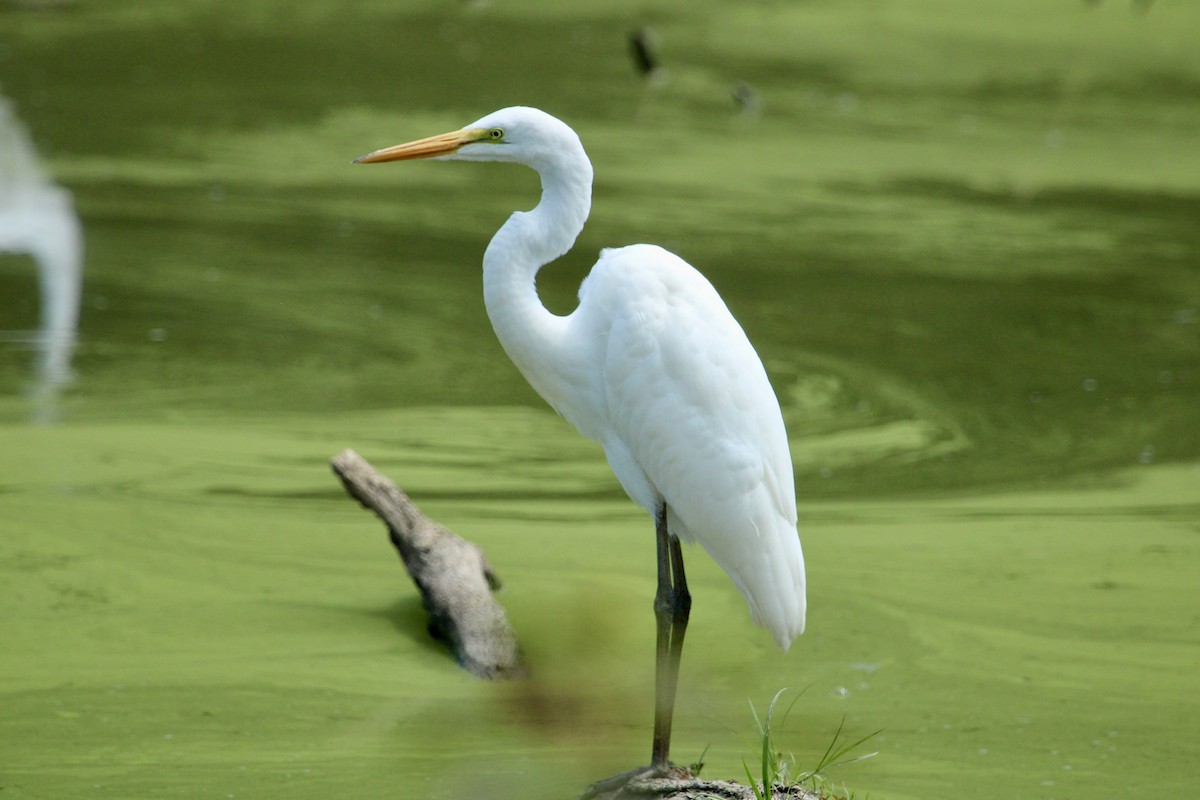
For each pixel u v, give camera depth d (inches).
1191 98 1069.8
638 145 855.7
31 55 1015.6
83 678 283.1
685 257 636.1
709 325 234.4
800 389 490.0
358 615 319.0
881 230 703.1
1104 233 718.5
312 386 468.8
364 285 582.9
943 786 248.8
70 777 245.4
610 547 358.6
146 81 959.6
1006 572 351.3
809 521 381.7
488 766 253.4
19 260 593.0
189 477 389.7
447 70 1032.8
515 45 1128.8
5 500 365.7
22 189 697.0
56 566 332.8
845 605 330.6
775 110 969.5
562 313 545.3
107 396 448.8
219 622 311.3
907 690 290.2
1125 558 361.7
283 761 254.2
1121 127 978.1
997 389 497.0
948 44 1214.3
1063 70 1144.2
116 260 598.9
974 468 424.5
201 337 510.6
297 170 766.5
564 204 243.4
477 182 766.5
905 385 497.4
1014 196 786.8
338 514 372.8
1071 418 470.6
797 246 666.8
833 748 263.7
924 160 861.2
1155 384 505.7
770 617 237.5
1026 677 296.8
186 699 276.8
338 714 273.9
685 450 232.4
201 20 1172.5
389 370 488.4
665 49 1138.0
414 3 1275.8
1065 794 246.8
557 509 382.3
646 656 304.2
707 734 269.4
